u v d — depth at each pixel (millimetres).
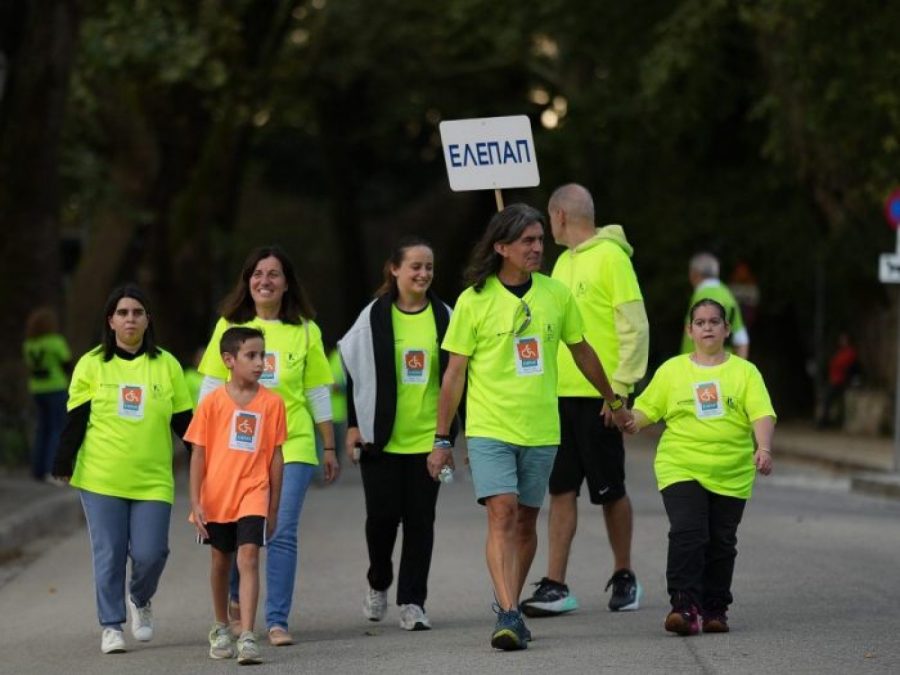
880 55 82750
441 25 140625
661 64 95625
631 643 29297
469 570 41062
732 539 30578
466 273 30234
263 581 40406
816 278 113812
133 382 31000
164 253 108125
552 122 157000
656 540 45812
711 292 53375
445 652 28969
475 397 30062
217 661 29422
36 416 76938
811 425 117688
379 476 32438
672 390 30609
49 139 78750
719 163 119188
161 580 41406
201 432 29828
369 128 172750
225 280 156125
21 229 78375
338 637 31656
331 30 143500
